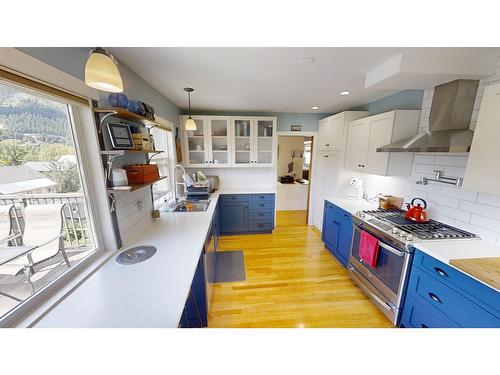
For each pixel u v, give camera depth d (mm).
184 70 1754
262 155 3697
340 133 3135
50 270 1371
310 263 2803
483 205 1595
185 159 3477
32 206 1379
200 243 1608
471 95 1660
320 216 3893
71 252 1449
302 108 3463
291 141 6824
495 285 1050
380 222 2033
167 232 1840
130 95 1710
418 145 1744
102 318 852
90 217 1312
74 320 840
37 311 865
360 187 3045
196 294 1646
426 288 1490
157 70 1746
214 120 3465
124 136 1345
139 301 960
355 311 1950
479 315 1164
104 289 1050
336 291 2236
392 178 2584
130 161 1693
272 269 2656
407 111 2170
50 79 903
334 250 2938
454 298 1296
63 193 1230
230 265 2744
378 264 1966
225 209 3602
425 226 1869
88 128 1213
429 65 1490
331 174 3434
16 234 1299
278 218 4637
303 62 1612
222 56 1496
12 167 928
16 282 1261
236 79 1996
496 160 1248
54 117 1092
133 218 1719
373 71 1768
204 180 3334
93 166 1270
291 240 3523
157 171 1777
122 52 1410
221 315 1886
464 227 1748
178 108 3287
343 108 3453
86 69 855
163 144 2871
